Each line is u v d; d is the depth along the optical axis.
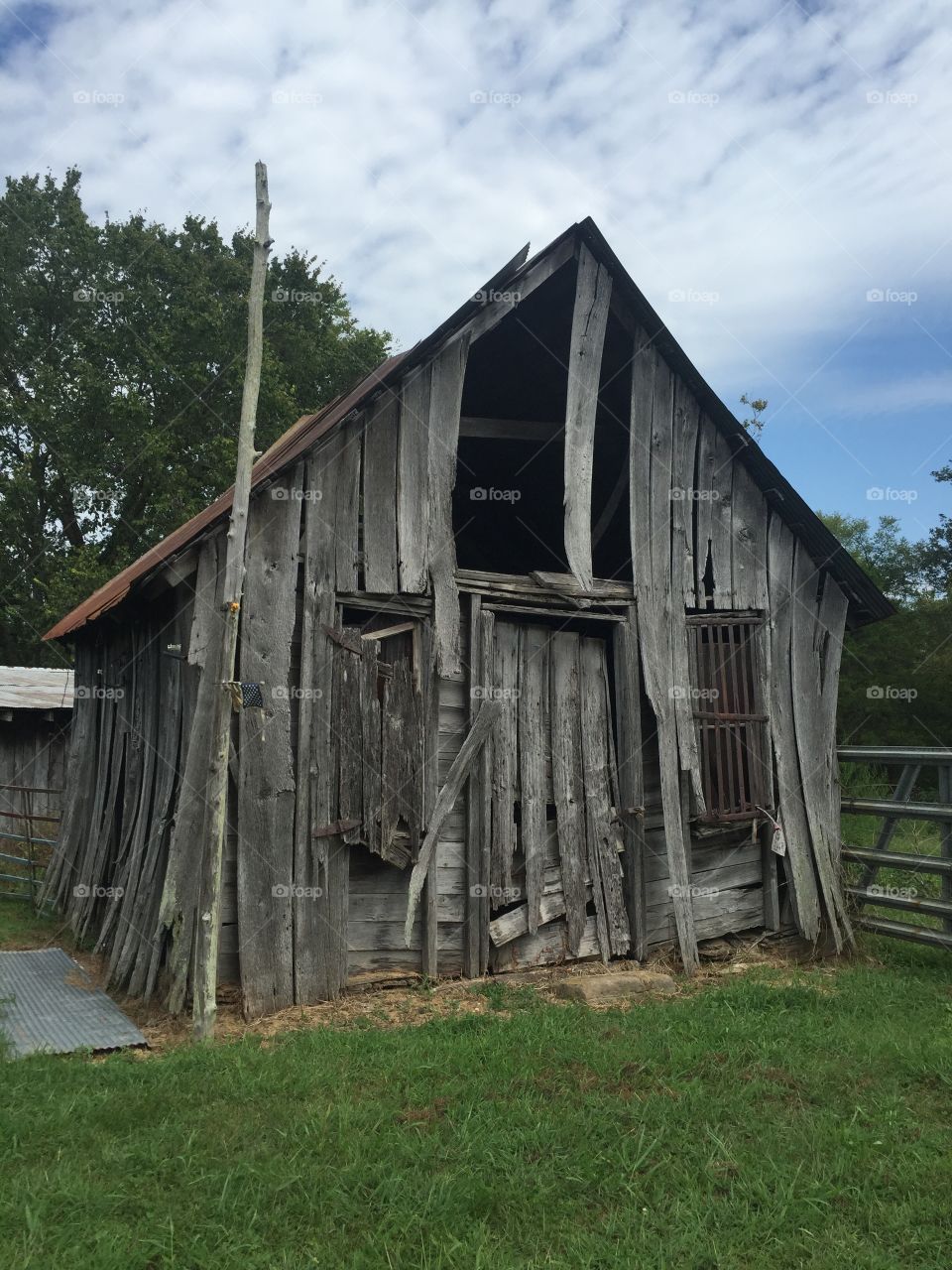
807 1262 3.85
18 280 26.22
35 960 9.02
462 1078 5.59
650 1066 5.71
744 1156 4.64
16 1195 4.13
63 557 27.48
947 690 23.00
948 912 8.89
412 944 7.90
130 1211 4.12
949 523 27.03
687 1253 3.88
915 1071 5.70
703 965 9.14
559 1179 4.41
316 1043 6.16
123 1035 6.66
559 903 8.62
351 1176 4.35
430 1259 3.81
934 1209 4.20
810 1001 7.42
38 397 25.38
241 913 7.07
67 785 13.09
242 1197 4.18
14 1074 5.57
